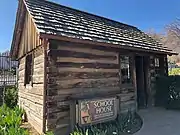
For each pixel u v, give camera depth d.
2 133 5.11
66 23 6.55
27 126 7.01
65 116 5.84
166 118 7.50
